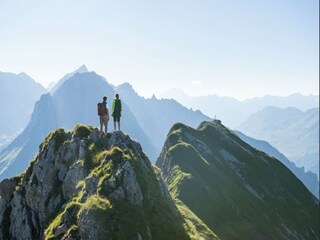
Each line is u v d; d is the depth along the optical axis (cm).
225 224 10662
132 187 4369
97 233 3812
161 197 4862
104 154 5084
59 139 6106
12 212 5859
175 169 13812
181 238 4338
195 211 10475
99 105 5600
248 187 17425
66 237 3991
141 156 5416
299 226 16675
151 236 4069
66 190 5175
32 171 6144
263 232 12019
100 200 4116
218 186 13738
